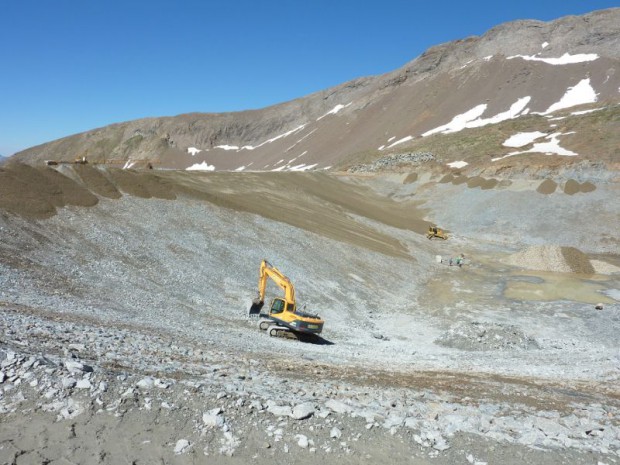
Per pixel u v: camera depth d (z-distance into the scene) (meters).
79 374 7.29
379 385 10.89
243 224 34.91
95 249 22.81
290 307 19.50
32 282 17.17
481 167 80.56
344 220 54.38
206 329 17.38
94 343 10.14
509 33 151.00
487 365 17.47
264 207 44.69
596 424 9.01
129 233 25.95
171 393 7.36
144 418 6.54
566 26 142.25
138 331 13.45
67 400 6.58
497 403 10.23
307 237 38.31
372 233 52.12
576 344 24.20
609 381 14.69
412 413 8.45
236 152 197.00
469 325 24.50
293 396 8.48
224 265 27.44
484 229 65.44
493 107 122.62
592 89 114.75
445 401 9.94
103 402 6.69
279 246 33.84
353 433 7.05
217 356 11.88
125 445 6.00
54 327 10.89
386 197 83.00
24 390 6.68
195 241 28.70
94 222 25.47
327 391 9.37
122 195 30.19
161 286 21.94
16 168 26.12
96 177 30.25
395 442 6.99
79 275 19.73
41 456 5.57
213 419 6.70
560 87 120.00
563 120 92.31
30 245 20.47
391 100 159.00
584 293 36.84
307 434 6.85
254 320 21.12
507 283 40.22
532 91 122.38
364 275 35.94
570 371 16.56
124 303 18.38
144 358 9.77
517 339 23.12
